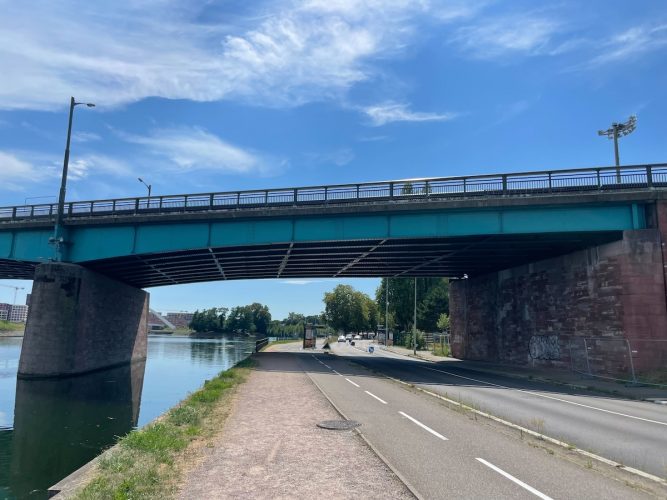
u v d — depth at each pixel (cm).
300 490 665
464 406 1494
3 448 1378
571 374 2752
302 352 5388
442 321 7981
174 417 1170
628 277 2470
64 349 3103
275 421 1184
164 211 3241
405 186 2952
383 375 2600
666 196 2489
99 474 732
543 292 3247
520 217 2712
